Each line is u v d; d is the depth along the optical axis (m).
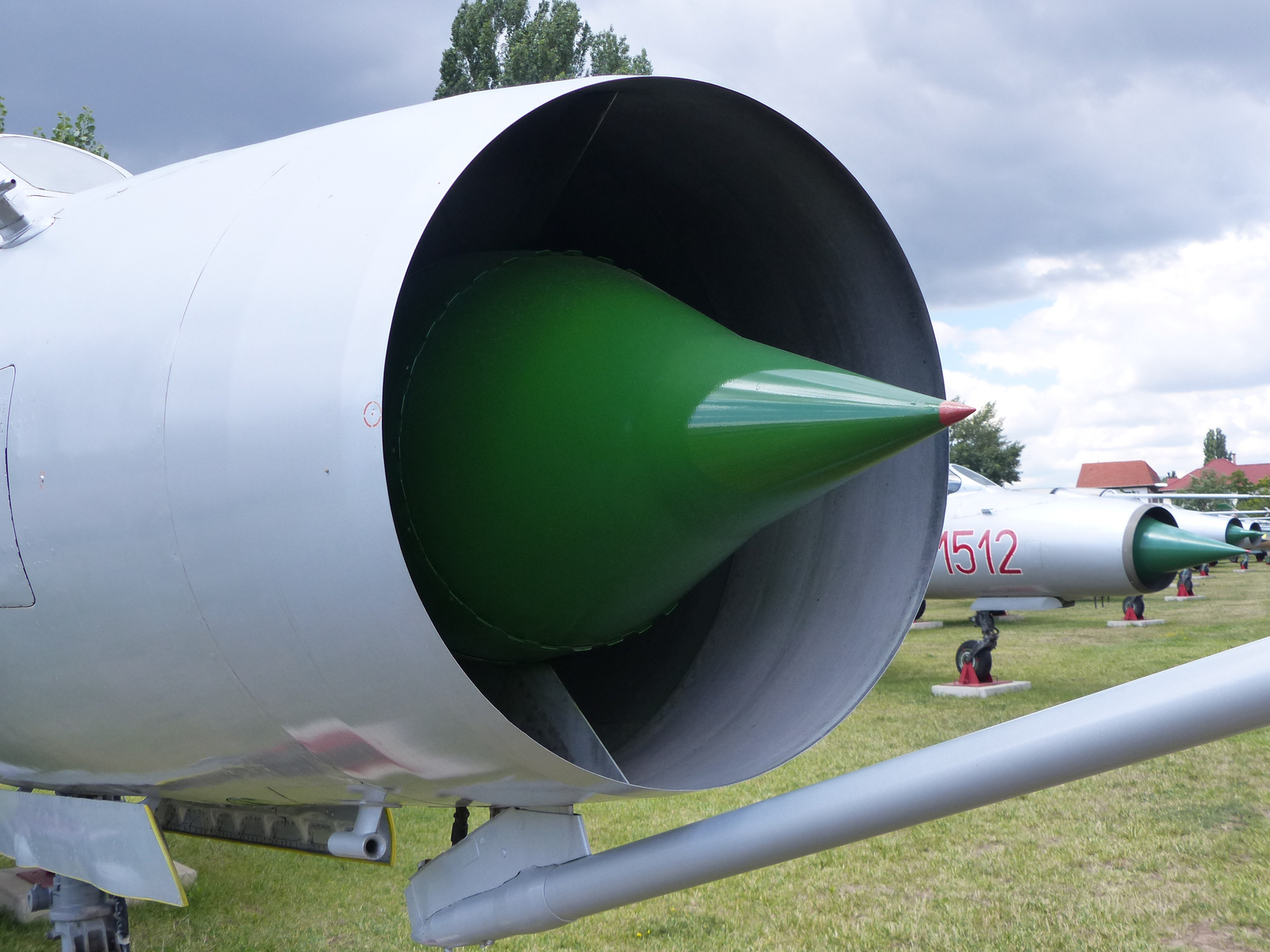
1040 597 9.53
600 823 5.52
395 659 1.41
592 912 1.84
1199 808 5.42
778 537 2.19
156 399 1.55
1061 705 1.43
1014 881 4.47
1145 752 1.31
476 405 1.69
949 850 4.93
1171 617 16.06
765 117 1.75
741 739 1.89
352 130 1.74
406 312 1.79
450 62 23.67
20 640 1.78
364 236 1.47
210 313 1.55
